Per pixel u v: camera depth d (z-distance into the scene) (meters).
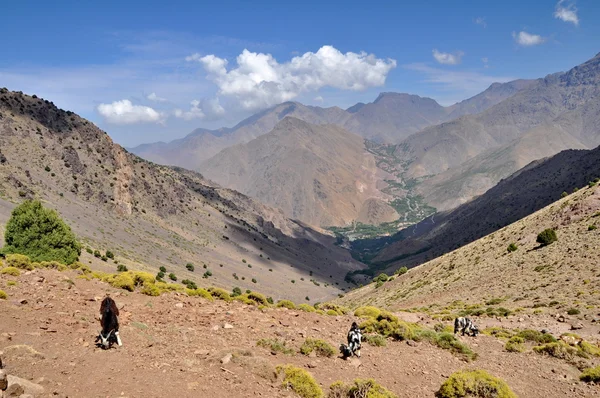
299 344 14.90
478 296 47.12
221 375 10.29
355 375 12.94
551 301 35.38
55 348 10.22
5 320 11.66
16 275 17.78
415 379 13.64
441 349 18.19
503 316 32.31
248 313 18.42
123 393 8.33
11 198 107.19
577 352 18.56
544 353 18.91
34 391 7.58
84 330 12.12
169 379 9.43
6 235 33.62
